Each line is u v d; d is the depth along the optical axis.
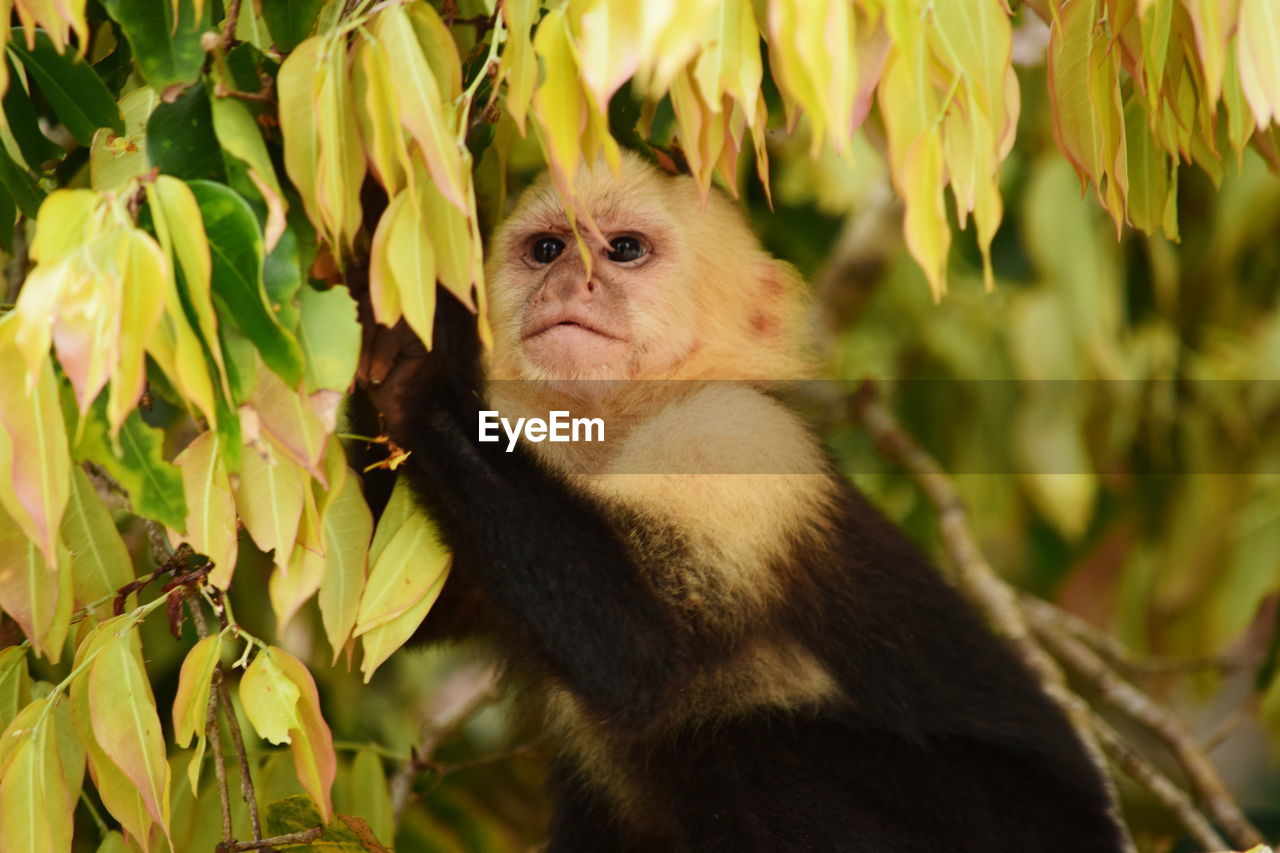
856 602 3.98
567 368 3.86
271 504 2.45
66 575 2.65
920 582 4.23
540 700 4.08
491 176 3.38
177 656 4.43
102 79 2.88
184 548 2.82
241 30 2.75
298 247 2.47
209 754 3.52
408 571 2.92
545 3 2.47
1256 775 8.19
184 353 2.12
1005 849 4.00
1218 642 6.24
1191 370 6.34
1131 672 6.01
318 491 2.58
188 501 2.40
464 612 3.69
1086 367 5.93
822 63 2.22
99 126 2.75
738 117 2.65
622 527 3.65
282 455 2.46
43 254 2.07
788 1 2.22
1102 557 7.07
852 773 3.87
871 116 4.93
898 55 2.34
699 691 3.81
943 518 5.65
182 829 3.38
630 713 3.21
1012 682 4.25
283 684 2.51
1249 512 6.25
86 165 3.33
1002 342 6.38
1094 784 4.23
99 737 2.50
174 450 3.98
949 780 3.96
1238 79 2.81
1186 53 2.92
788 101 2.75
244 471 2.46
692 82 2.49
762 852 3.79
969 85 2.39
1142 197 3.33
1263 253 6.45
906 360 6.47
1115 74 2.85
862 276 6.36
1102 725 5.03
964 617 4.29
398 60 2.31
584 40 2.25
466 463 3.08
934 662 4.09
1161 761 6.45
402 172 2.48
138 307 2.06
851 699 3.92
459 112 2.47
